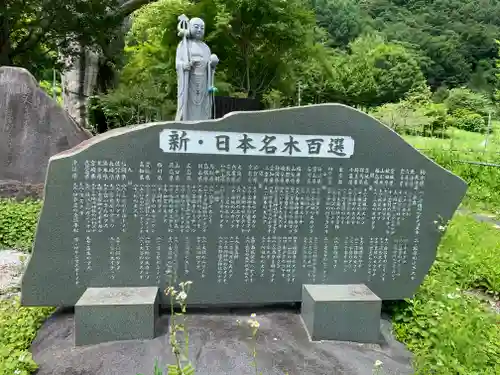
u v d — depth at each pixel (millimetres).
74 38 11281
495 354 2924
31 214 5250
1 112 6262
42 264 3062
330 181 3260
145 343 2834
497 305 3861
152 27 13469
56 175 2992
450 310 3311
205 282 3240
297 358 2770
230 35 11375
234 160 3146
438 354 2791
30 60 11234
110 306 2820
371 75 21594
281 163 3193
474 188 8195
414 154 3303
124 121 12859
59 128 6480
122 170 3051
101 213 3074
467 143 12953
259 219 3230
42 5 10195
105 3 11195
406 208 3361
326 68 13930
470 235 5324
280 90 12750
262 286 3299
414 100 22312
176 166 3100
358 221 3330
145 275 3178
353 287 3289
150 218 3129
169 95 12719
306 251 3309
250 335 2963
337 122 3207
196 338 2889
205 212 3174
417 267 3438
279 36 11484
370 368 2734
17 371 2494
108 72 14781
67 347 2828
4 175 6258
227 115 3096
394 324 3320
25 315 3244
